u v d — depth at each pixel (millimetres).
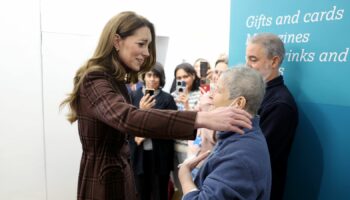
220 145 1027
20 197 2660
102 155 1114
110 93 949
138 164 2648
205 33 3246
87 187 1134
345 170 1355
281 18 1545
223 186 896
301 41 1472
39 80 2600
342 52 1324
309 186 1509
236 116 827
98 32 2793
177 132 813
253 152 947
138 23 1073
